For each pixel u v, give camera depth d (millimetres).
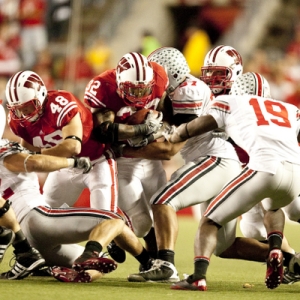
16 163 17219
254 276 20438
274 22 57219
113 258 20516
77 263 16438
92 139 19266
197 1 58344
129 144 19562
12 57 50156
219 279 19500
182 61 20094
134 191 19938
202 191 18719
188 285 16781
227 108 17766
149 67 18969
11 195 17641
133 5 59031
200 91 19625
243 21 56031
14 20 50344
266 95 19562
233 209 17031
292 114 17984
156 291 16500
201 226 17250
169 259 18125
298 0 58594
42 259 17406
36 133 18484
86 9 58188
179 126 18203
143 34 49812
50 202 20312
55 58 49688
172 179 18766
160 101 19906
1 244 16953
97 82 19438
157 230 18297
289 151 17219
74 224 17203
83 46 55781
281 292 17141
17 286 16375
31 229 17422
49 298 14961
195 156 19453
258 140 17219
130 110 19562
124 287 17000
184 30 59500
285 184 17016
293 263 17844
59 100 18141
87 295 15531
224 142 19469
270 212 17797
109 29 56812
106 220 17203
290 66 49094
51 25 49250
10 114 18359
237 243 19422
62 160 17438
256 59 48906
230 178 19172
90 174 19625
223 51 21031
